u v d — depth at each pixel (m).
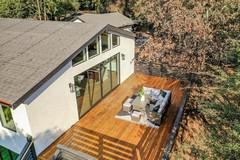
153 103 10.59
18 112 7.61
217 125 6.77
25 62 8.48
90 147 8.62
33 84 7.18
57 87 8.57
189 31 10.35
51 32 10.77
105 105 11.51
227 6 9.53
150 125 9.82
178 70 12.86
